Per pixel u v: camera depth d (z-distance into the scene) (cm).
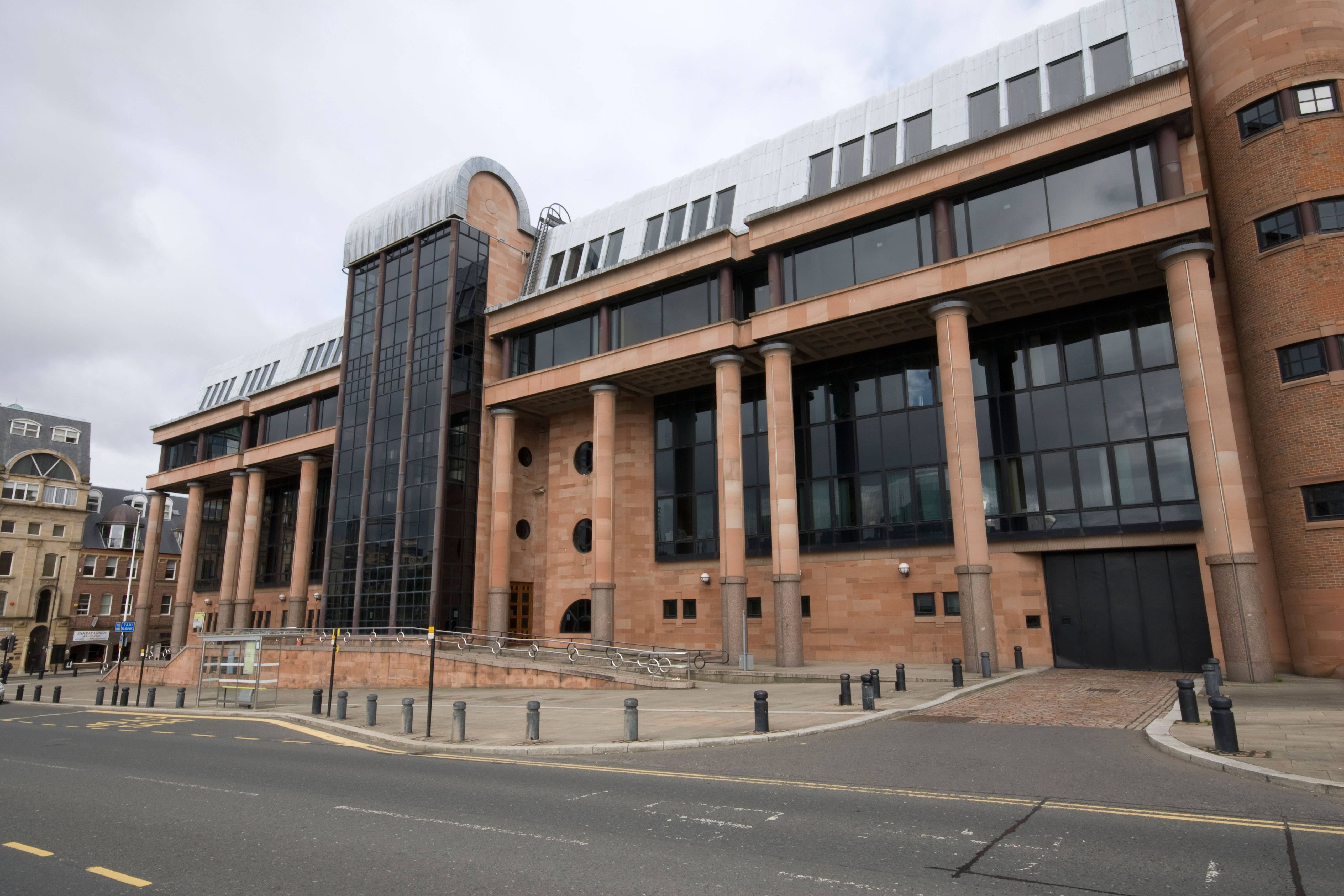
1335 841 702
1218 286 2384
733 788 993
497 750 1364
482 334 3888
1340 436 2033
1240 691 1811
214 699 3111
